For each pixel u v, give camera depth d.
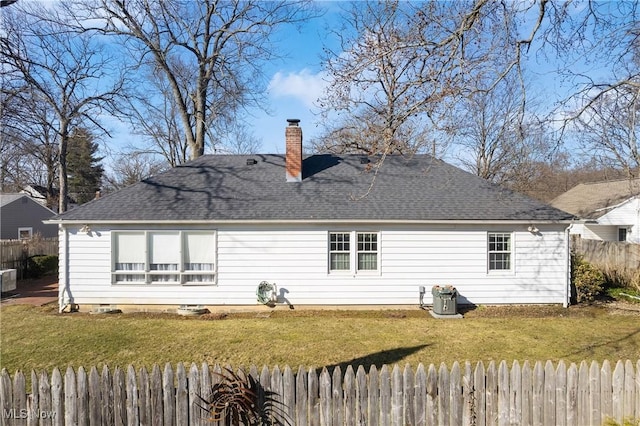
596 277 14.38
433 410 5.04
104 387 4.89
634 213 28.03
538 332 10.96
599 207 30.58
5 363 8.74
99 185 55.94
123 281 13.66
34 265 22.00
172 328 11.49
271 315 13.16
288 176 15.69
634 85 8.06
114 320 12.45
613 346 9.69
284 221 13.45
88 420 4.89
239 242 13.77
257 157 17.73
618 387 5.21
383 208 14.05
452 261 13.90
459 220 13.57
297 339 10.36
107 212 13.71
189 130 25.06
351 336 10.62
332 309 13.79
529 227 13.91
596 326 11.58
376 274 13.84
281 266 13.80
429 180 15.98
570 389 5.19
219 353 9.33
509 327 11.52
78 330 11.23
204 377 4.95
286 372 4.99
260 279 13.78
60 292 13.59
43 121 21.17
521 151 9.76
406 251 13.90
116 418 4.88
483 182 15.99
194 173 16.23
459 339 10.32
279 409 4.98
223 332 11.05
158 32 22.50
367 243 13.93
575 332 10.95
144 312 13.55
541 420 5.14
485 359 8.84
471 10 7.67
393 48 7.75
